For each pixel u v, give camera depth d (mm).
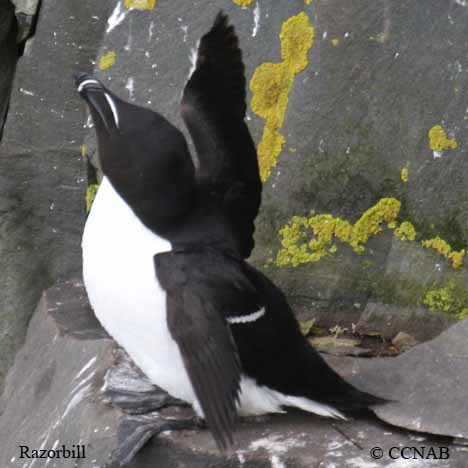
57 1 11852
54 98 12016
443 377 9094
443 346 9438
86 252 8250
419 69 10641
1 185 12195
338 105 10789
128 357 9789
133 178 7980
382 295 10891
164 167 7980
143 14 11266
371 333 10828
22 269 12336
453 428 8539
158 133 8031
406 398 8945
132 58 11305
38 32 11953
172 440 8648
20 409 10562
